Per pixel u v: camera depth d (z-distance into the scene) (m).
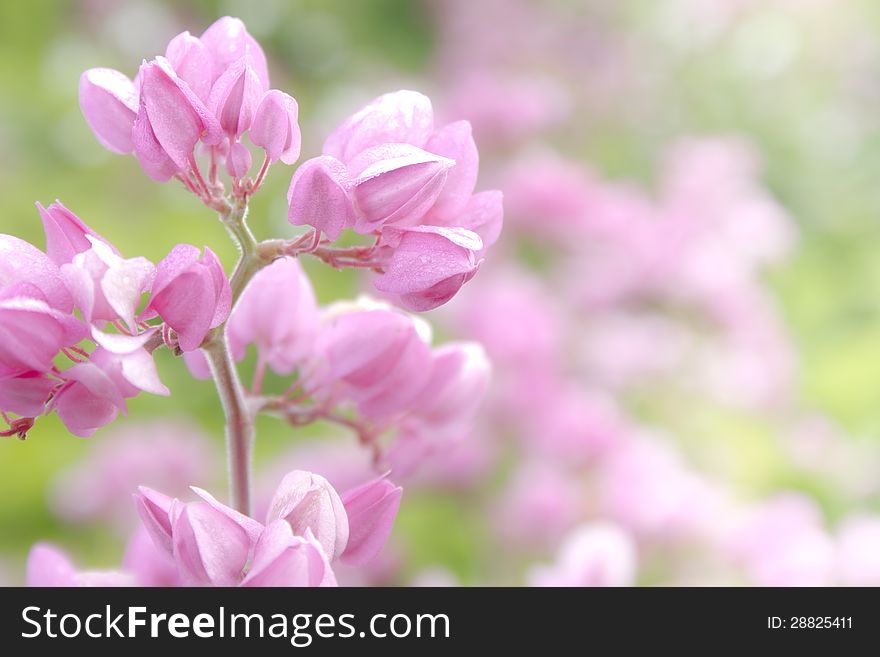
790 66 1.05
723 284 0.72
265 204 0.71
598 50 0.98
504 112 0.77
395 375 0.32
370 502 0.31
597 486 0.57
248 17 0.90
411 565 0.52
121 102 0.31
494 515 0.56
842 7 1.05
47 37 0.82
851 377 0.76
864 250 0.91
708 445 0.69
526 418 0.61
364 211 0.30
